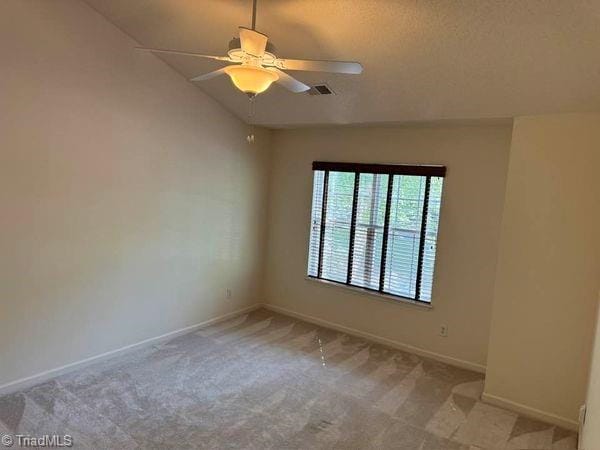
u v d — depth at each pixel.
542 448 2.77
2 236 2.90
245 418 2.92
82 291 3.41
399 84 3.15
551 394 3.10
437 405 3.24
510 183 3.18
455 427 2.96
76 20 3.14
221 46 3.22
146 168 3.75
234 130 4.60
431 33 2.51
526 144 3.11
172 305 4.18
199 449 2.56
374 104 3.56
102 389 3.18
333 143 4.62
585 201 2.92
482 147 3.72
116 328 3.70
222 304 4.77
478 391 3.48
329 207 4.73
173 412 2.94
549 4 2.06
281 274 5.16
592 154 2.88
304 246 4.92
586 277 2.94
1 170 2.85
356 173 4.46
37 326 3.15
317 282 4.83
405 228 4.21
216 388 3.30
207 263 4.50
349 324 4.62
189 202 4.20
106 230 3.51
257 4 2.58
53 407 2.90
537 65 2.53
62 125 3.13
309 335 4.53
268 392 3.29
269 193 5.18
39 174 3.05
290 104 3.97
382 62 2.93
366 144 4.39
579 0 1.99
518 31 2.30
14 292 3.00
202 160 4.27
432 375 3.73
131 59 3.52
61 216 3.21
